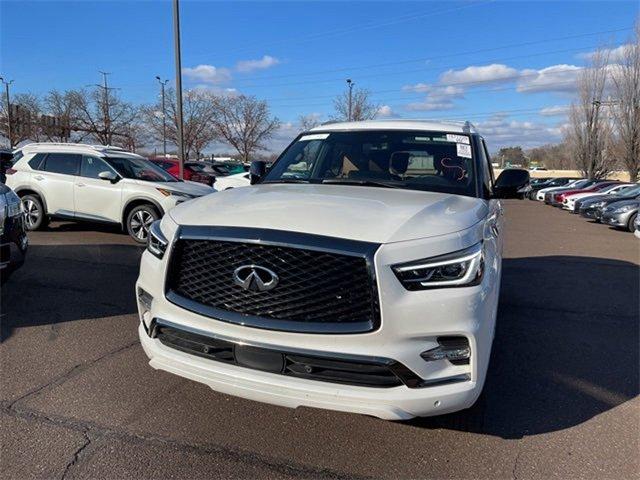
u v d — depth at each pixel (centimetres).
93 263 729
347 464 271
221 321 257
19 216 521
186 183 997
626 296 654
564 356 434
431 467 270
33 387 346
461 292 247
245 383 254
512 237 1348
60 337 439
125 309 521
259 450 281
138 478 255
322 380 247
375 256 238
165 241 283
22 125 4234
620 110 4159
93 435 290
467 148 402
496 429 308
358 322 241
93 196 927
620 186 2461
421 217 271
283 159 441
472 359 250
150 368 380
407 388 244
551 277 775
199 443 286
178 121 1681
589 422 319
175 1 1631
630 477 263
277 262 249
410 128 430
